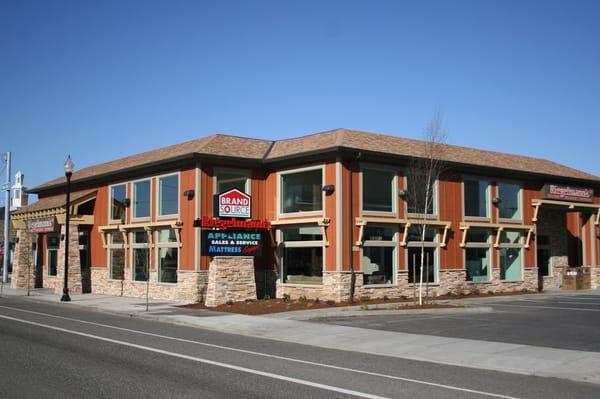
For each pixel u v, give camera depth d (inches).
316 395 366.6
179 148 1234.0
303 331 706.8
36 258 1590.8
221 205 1049.5
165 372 432.5
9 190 1754.4
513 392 389.7
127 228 1248.8
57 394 357.4
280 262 1106.1
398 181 1090.7
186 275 1087.0
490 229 1228.5
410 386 402.0
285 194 1117.7
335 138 1082.7
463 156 1230.9
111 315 916.0
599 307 954.1
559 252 1439.5
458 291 1157.1
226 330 730.8
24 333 649.0
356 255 1019.3
